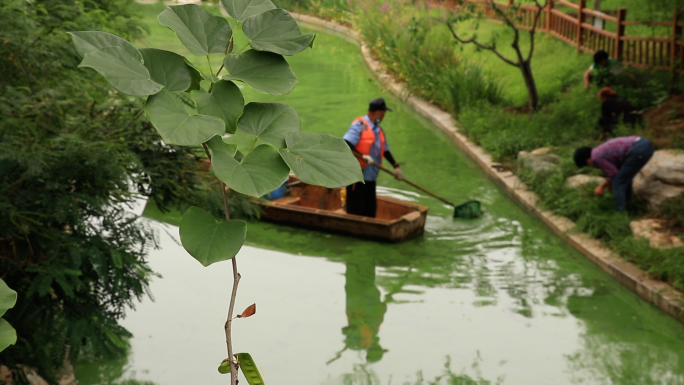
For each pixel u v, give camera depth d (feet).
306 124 45.32
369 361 20.20
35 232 14.44
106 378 18.76
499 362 20.15
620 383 18.97
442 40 55.36
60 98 15.44
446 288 24.88
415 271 26.30
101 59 3.61
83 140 14.51
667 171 28.04
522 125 39.65
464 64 52.21
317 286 25.14
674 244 25.36
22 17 15.08
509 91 47.96
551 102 43.60
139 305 23.18
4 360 14.99
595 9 53.06
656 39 43.19
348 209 29.91
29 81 15.21
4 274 14.84
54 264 14.47
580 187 30.48
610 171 27.71
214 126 3.61
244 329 21.94
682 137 32.53
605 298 23.88
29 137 14.08
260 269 26.40
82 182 15.21
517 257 27.32
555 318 22.65
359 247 28.50
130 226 16.17
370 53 67.87
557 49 54.60
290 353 20.67
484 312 23.08
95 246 15.24
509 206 32.71
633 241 25.76
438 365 20.03
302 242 28.96
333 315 23.02
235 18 4.14
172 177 17.06
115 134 15.81
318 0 86.17
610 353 20.57
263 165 3.78
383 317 22.89
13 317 14.66
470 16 44.70
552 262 26.78
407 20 57.82
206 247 3.76
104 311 16.19
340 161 3.84
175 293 24.20
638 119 36.17
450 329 22.08
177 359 20.01
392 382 19.16
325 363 20.15
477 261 27.04
